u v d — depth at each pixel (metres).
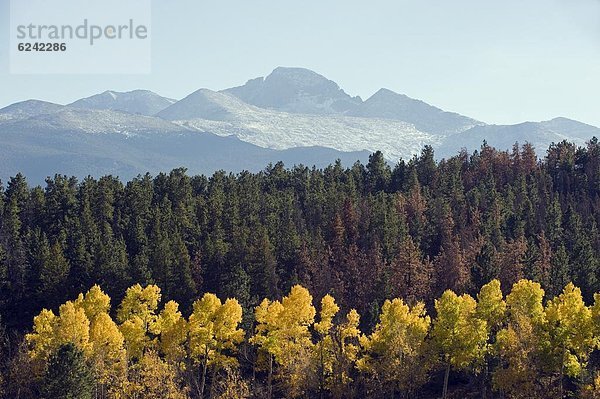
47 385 71.19
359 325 98.06
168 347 81.56
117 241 119.44
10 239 122.50
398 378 78.00
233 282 103.50
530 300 80.88
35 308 107.31
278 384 84.56
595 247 121.94
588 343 72.00
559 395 73.44
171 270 108.94
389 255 118.56
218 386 86.31
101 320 78.94
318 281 109.25
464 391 89.06
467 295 82.25
